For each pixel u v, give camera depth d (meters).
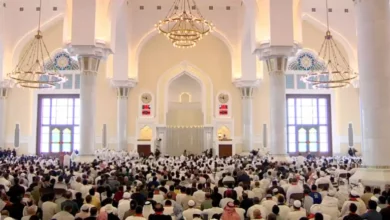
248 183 10.04
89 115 16.53
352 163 15.72
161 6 25.00
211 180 10.92
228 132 25.50
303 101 26.34
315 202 7.70
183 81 27.14
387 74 8.91
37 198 8.56
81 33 16.47
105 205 6.82
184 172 12.45
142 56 25.75
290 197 8.24
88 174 11.83
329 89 26.16
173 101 27.25
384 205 6.65
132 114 25.42
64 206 6.29
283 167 13.75
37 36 21.52
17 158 21.80
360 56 9.34
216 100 25.64
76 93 25.66
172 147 26.19
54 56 25.58
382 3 9.08
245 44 24.48
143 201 7.54
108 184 9.17
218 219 5.81
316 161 18.25
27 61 24.95
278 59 17.05
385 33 9.02
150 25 25.00
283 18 16.92
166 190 8.59
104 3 17.48
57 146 25.59
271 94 17.22
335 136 25.81
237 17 25.19
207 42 25.95
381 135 8.80
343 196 8.20
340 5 25.27
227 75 25.80
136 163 17.16
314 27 26.16
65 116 25.75
